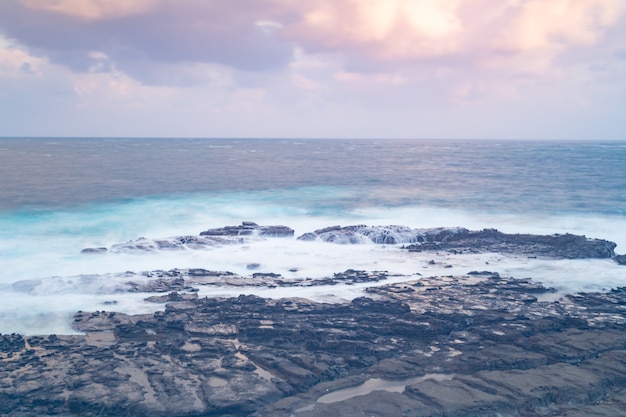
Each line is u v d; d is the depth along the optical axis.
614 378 27.25
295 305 36.19
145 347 30.30
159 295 39.06
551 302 38.25
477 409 24.27
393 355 30.06
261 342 31.41
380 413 23.75
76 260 47.59
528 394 25.31
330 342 30.66
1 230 56.81
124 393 25.03
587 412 24.09
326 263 48.19
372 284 42.12
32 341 30.77
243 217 67.06
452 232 57.97
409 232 56.97
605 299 38.66
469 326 33.94
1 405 24.08
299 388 26.44
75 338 31.36
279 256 50.06
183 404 24.36
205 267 46.75
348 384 27.16
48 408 24.14
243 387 25.86
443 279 42.69
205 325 33.25
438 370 28.55
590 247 52.12
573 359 29.50
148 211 68.38
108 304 37.31
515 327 33.12
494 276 43.97
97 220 62.50
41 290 39.34
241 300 37.12
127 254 49.34
